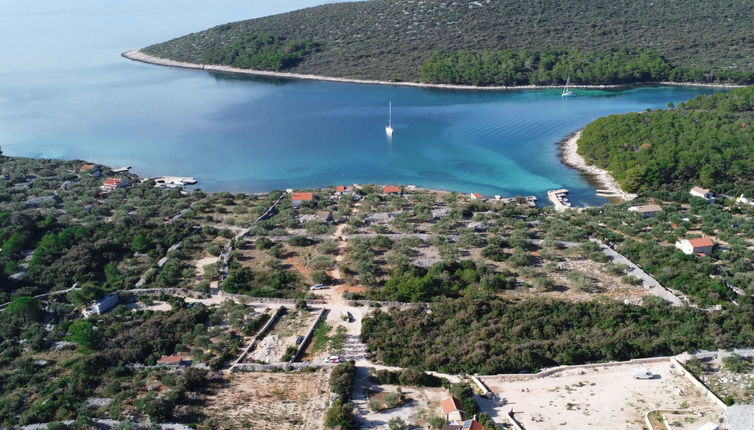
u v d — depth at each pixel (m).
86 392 92.94
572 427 85.56
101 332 111.31
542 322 112.81
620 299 123.88
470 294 125.56
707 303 119.62
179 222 166.62
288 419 87.00
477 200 189.25
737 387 92.94
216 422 86.12
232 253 146.75
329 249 149.62
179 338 110.12
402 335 110.44
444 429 83.06
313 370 99.81
